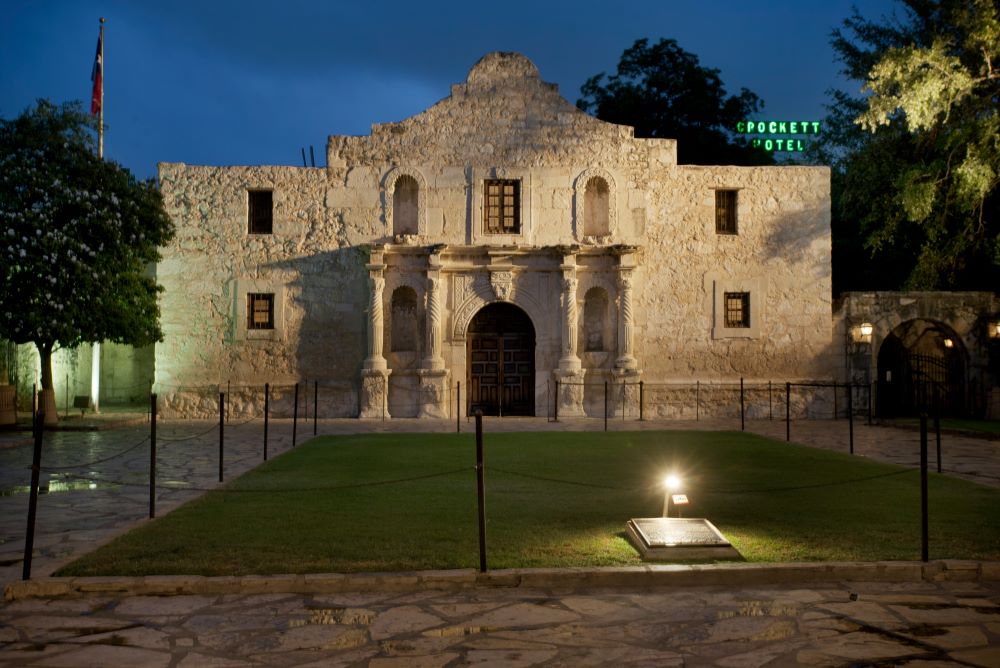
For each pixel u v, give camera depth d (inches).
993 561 323.3
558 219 1123.3
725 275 1133.1
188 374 1103.6
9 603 287.9
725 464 613.9
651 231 1127.6
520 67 1135.6
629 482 527.5
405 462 626.2
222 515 420.2
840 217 1459.2
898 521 402.6
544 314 1118.4
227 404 1098.7
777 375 1133.1
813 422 1062.4
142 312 1036.5
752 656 239.0
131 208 1013.8
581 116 1132.5
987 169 997.8
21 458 697.0
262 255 1110.4
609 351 1123.3
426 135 1121.4
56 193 962.7
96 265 975.0
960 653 240.8
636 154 1131.9
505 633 257.8
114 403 1400.1
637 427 964.6
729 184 1139.9
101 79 1217.4
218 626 264.1
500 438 809.5
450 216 1117.1
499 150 1123.3
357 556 334.0
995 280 1242.0
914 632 258.5
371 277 1095.6
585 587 306.5
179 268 1106.7
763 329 1133.7
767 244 1141.1
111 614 275.9
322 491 493.0
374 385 1088.2
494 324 1140.5
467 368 1131.3
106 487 536.7
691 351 1125.7
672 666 231.8
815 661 234.8
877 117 993.5
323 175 1117.7
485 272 1113.4
